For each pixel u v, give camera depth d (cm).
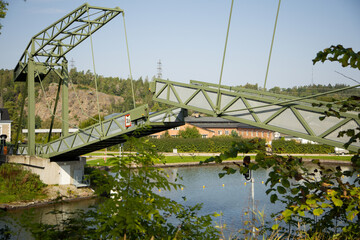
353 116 1325
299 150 7125
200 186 3509
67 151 3092
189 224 380
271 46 1384
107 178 341
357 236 321
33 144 3447
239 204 2638
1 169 3023
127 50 2817
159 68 15712
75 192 2814
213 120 10481
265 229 406
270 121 1616
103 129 2766
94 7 2845
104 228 312
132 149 377
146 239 331
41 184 2912
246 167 315
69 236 316
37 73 3325
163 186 357
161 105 19325
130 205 324
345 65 294
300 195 323
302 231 375
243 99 1716
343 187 309
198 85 1934
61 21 2983
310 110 1462
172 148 7231
